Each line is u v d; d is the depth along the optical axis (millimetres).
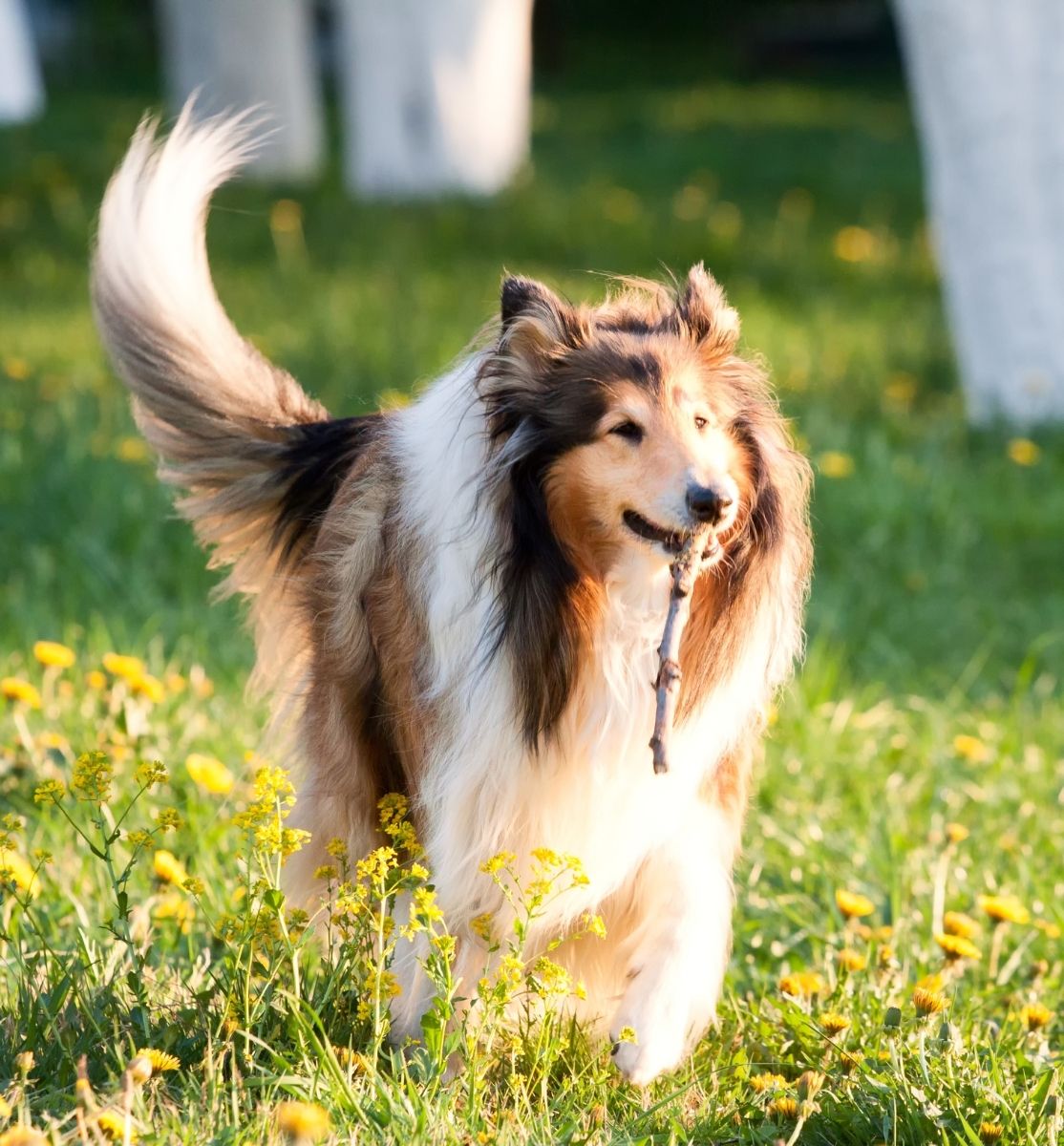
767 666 6402
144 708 8758
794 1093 5906
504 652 5957
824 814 8984
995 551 14000
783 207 29703
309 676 7000
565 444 5941
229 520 7664
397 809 6148
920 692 11336
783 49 51906
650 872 6336
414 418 6527
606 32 55344
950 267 16641
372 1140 5211
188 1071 5633
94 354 17547
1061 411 16328
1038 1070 6137
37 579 11742
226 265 23391
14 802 7867
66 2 54906
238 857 6293
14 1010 5918
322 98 45156
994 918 7176
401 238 25000
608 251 25078
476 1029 5750
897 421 16891
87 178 28734
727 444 6035
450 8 27516
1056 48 15695
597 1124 5629
